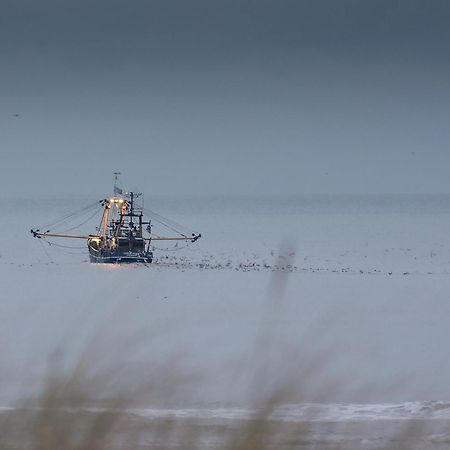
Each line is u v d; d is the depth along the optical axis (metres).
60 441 10.38
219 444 10.77
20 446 10.24
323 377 12.25
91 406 10.97
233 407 12.85
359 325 76.94
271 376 11.89
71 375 11.23
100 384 11.25
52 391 10.98
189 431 10.96
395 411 25.89
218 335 69.31
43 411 10.69
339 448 13.70
